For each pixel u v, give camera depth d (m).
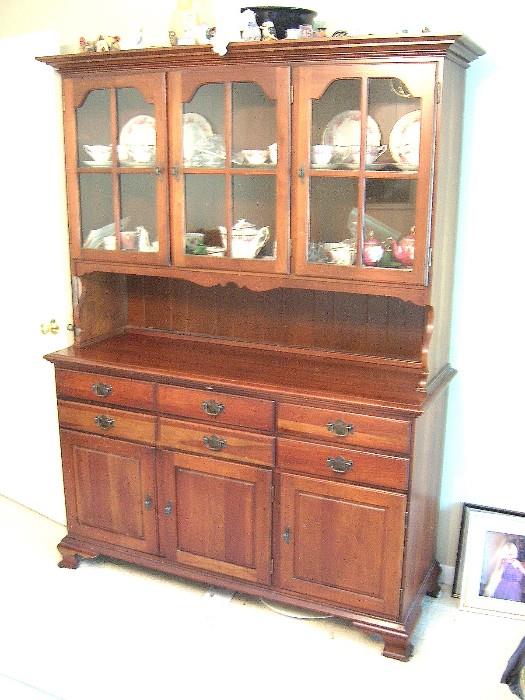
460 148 2.19
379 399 2.03
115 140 2.34
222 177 2.21
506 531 2.37
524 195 2.20
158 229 2.33
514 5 2.10
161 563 2.48
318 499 2.17
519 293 2.28
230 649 2.21
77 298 2.55
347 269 2.10
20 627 2.30
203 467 2.31
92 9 2.68
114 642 2.24
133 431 2.40
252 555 2.32
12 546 2.79
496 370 2.36
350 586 2.20
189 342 2.65
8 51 2.56
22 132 2.61
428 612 2.41
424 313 2.29
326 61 1.99
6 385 2.97
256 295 2.53
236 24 2.04
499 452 2.41
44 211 2.61
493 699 2.02
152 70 2.23
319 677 2.10
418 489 2.13
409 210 2.00
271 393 2.13
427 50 1.87
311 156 2.08
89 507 2.56
